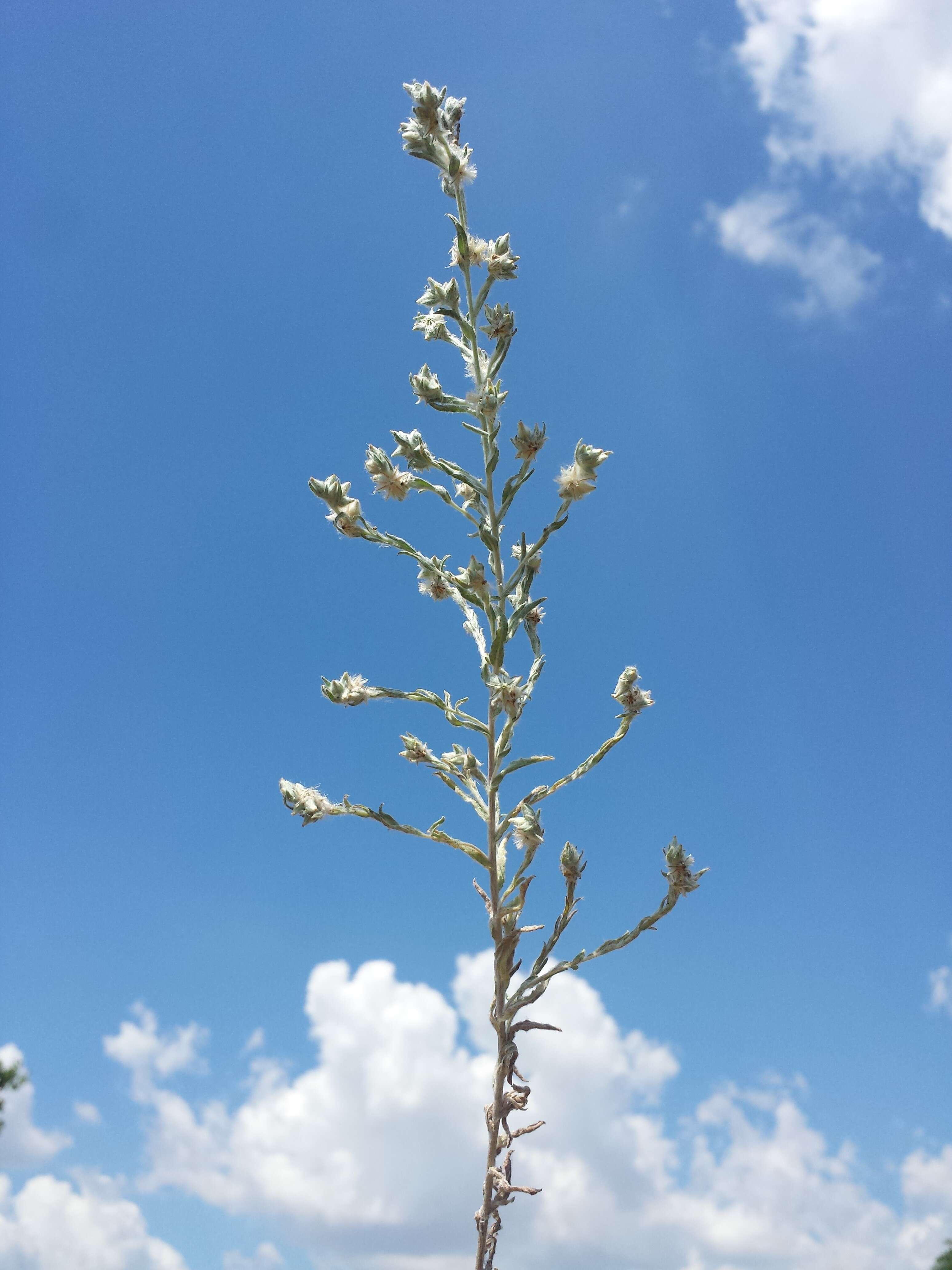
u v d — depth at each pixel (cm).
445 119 319
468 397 310
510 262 318
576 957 280
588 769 299
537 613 336
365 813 290
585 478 295
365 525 301
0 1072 1112
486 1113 279
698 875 272
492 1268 267
